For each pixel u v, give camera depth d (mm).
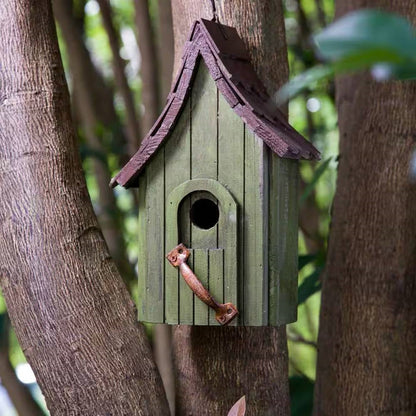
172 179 1688
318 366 1989
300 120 3363
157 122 1682
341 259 1961
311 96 2967
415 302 1927
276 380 1776
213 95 1666
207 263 1662
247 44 1766
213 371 1758
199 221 1716
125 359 1721
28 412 2275
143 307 1709
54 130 1757
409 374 1923
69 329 1713
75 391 1710
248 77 1718
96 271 1740
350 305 1942
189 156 1679
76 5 3188
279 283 1662
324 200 3301
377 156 1940
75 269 1726
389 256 1925
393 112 1937
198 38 1671
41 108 1755
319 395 1979
